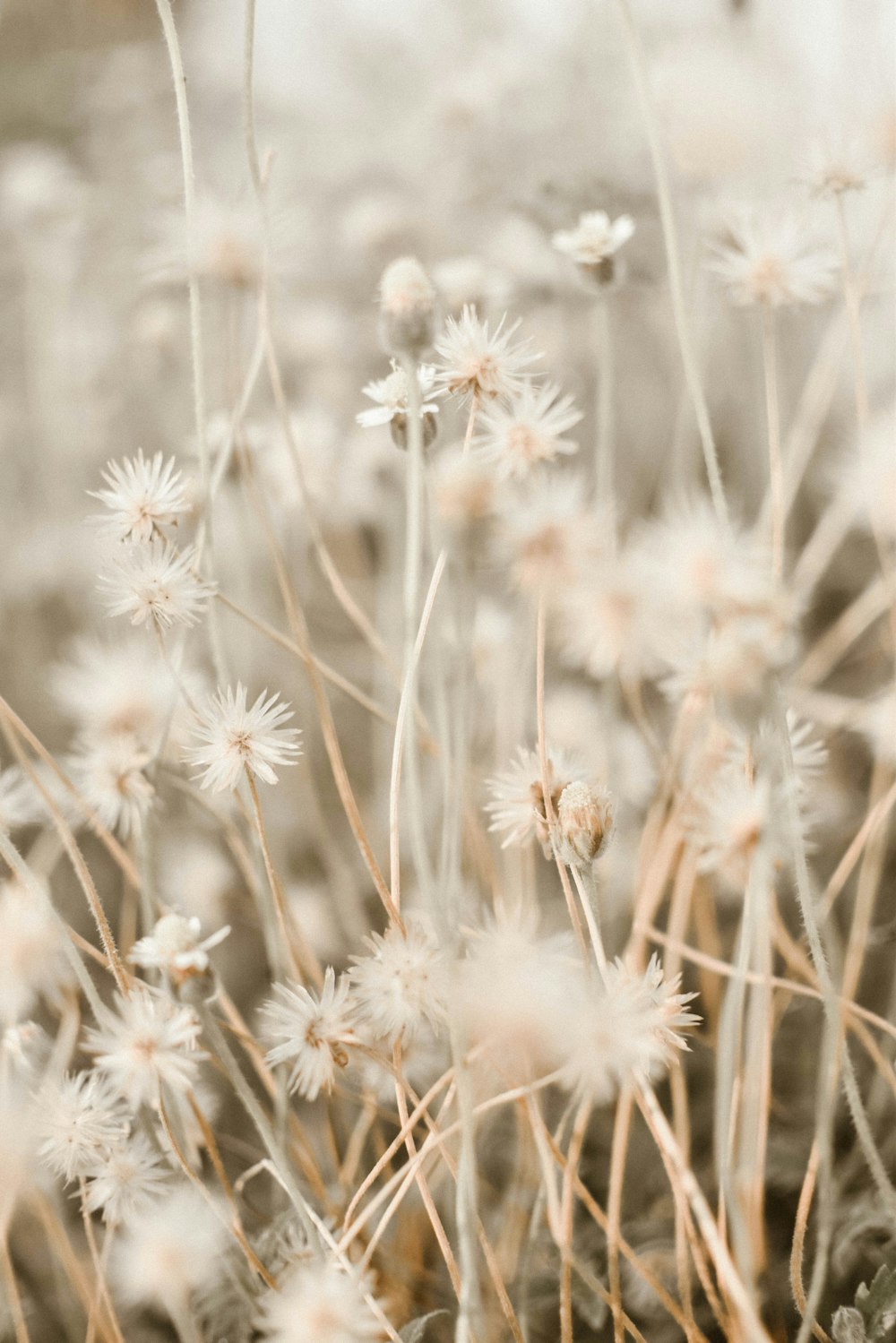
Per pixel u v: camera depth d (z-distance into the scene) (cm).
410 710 36
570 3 70
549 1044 34
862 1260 41
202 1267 36
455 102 66
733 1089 38
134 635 50
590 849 36
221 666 41
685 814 40
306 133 81
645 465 62
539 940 43
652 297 63
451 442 46
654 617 35
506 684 47
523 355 37
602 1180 43
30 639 61
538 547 35
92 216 73
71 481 69
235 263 43
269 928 42
